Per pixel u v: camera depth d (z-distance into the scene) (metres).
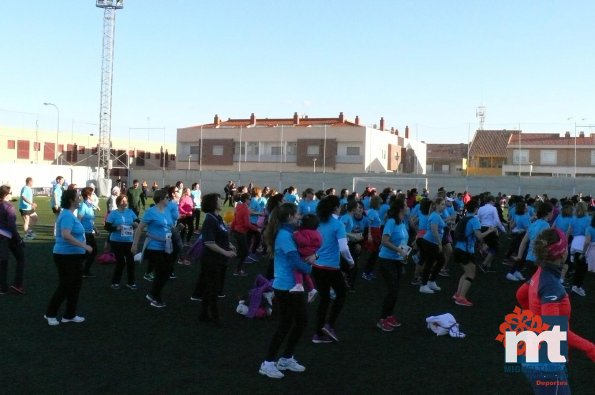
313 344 6.88
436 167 80.12
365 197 16.06
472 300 9.69
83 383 5.38
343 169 55.59
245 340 6.95
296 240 5.64
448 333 7.32
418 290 10.54
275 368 5.66
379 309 8.88
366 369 5.96
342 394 5.24
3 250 9.00
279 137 57.81
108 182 48.97
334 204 6.80
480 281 11.73
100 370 5.75
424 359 6.34
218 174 51.47
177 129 62.50
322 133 56.19
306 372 5.83
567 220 11.06
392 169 61.47
